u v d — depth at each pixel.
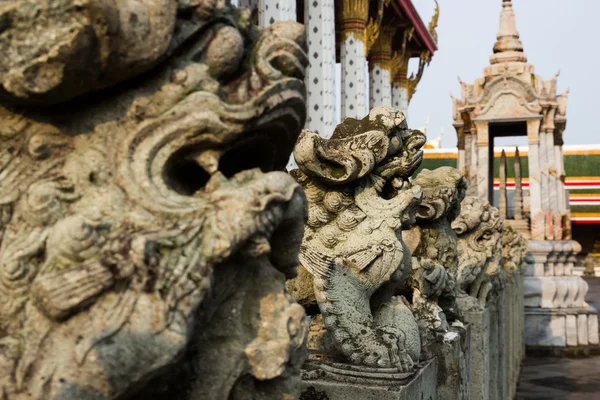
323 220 3.46
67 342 1.37
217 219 1.51
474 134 13.45
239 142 1.67
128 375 1.37
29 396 1.34
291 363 1.74
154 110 1.58
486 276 6.78
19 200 1.52
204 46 1.64
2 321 1.43
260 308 1.73
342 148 3.44
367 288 3.33
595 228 27.30
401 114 3.58
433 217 4.82
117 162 1.55
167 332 1.40
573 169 23.31
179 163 1.63
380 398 2.82
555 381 10.52
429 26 16.69
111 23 1.42
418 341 3.37
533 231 13.38
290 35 1.74
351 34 10.48
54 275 1.38
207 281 1.48
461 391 4.18
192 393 1.65
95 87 1.52
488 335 6.08
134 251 1.41
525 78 13.20
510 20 13.93
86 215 1.47
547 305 13.20
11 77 1.41
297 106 1.76
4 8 1.39
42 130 1.55
